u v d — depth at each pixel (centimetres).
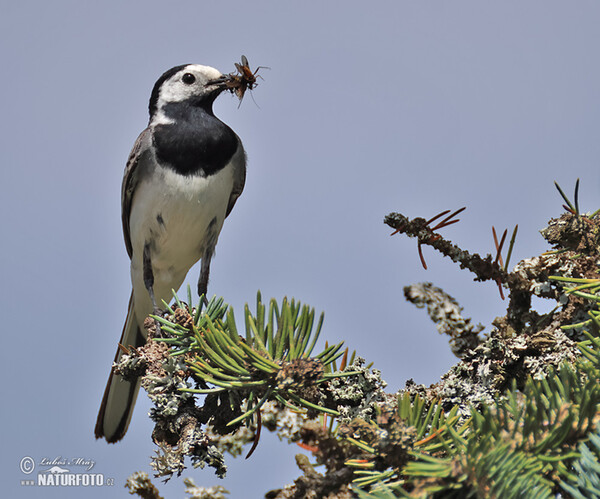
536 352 436
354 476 334
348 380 454
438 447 329
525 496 272
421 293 482
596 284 411
